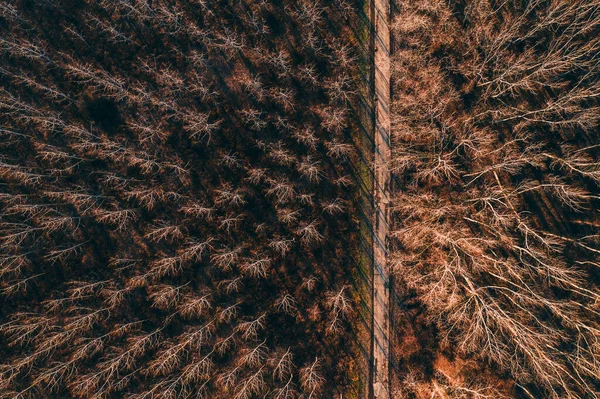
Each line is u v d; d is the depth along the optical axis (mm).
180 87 33438
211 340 33344
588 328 28938
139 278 33156
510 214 32281
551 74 31625
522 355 31922
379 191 33250
